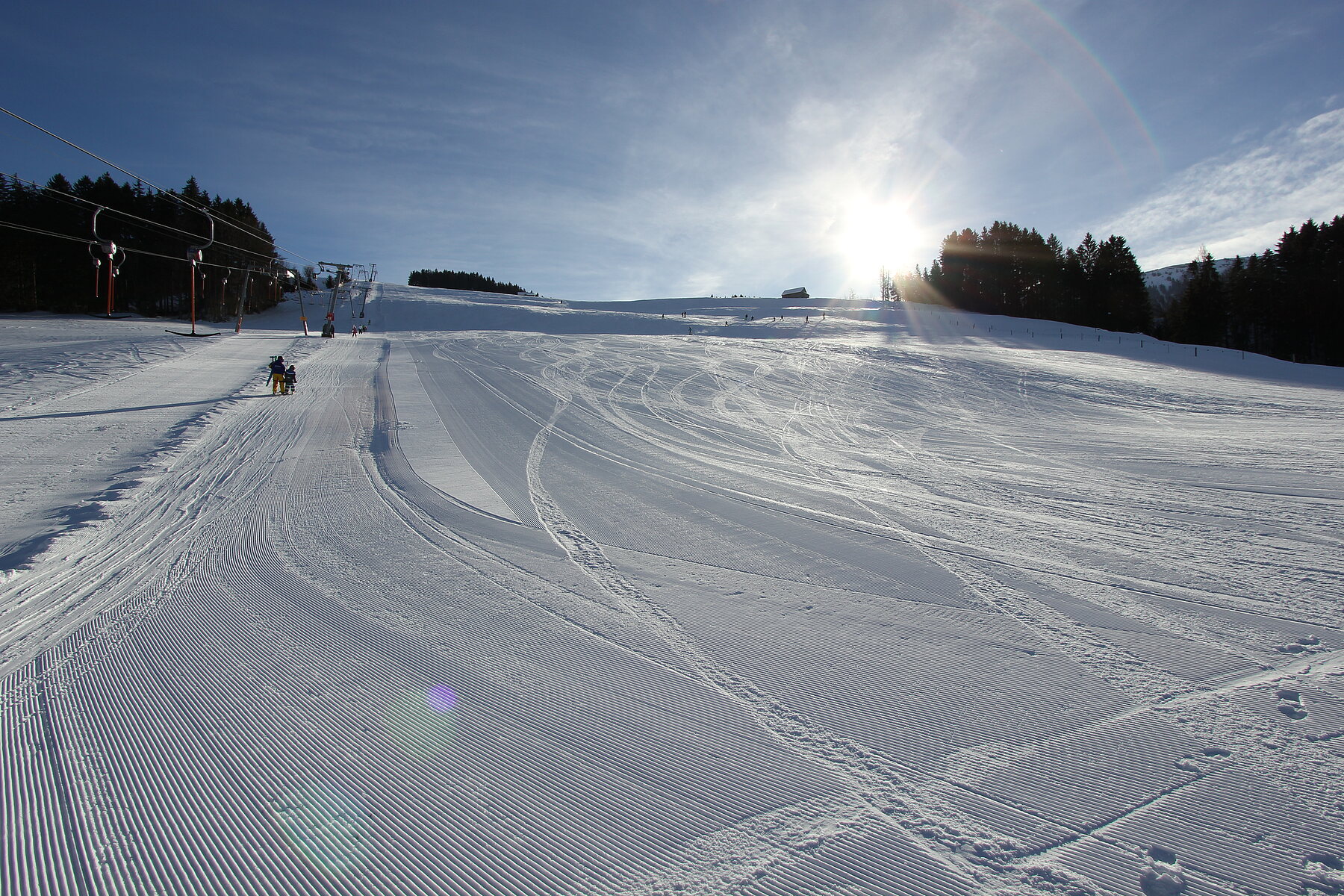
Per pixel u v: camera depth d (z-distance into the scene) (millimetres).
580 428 14430
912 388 22109
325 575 6164
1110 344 42875
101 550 6906
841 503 8742
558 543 7094
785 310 68938
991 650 4555
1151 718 3670
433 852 2811
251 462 10883
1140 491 9391
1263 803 2949
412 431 13570
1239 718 3645
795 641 4711
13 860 2748
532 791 3174
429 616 5227
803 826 2916
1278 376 27609
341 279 57375
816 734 3596
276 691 4109
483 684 4172
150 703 3982
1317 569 6047
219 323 58500
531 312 62844
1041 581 5848
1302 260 59719
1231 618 4996
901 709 3820
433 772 3316
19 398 14680
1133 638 4684
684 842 2838
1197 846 2711
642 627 4980
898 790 3123
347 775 3299
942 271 89750
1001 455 12227
